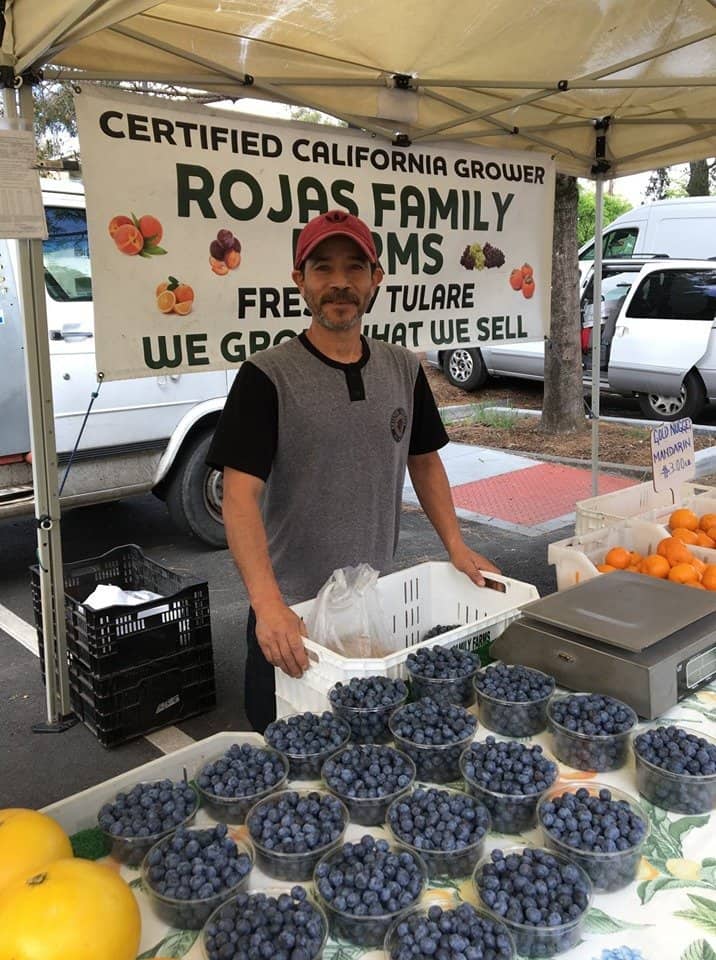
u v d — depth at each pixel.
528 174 3.82
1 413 4.53
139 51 2.56
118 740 3.23
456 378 11.25
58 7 1.96
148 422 5.04
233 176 2.88
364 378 2.24
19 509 4.67
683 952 1.06
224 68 2.72
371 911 1.05
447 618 2.43
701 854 1.24
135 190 2.68
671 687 1.62
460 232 3.62
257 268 3.01
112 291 2.69
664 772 1.32
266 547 2.07
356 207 3.24
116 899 0.93
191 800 1.30
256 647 2.37
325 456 2.19
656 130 3.96
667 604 1.82
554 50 2.88
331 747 1.44
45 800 2.93
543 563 5.31
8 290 4.47
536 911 1.04
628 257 9.89
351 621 2.00
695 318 8.74
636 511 3.57
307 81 2.90
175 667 3.36
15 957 0.85
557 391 8.79
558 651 1.72
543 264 4.02
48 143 9.39
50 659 3.32
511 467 7.78
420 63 2.96
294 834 1.19
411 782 1.34
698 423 9.45
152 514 6.56
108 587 3.45
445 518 2.48
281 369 2.14
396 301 3.47
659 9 2.61
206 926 1.05
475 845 1.17
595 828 1.19
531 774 1.32
